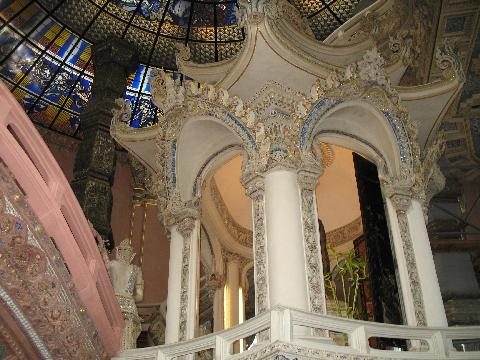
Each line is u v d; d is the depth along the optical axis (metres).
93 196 16.70
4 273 7.67
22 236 7.57
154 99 13.26
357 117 12.38
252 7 11.61
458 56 14.08
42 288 8.14
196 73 14.41
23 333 8.54
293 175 11.16
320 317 9.01
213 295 14.09
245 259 15.07
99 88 19.27
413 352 9.41
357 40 14.48
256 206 11.12
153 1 22.00
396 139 12.30
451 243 15.62
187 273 11.80
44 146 7.85
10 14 20.33
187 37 22.58
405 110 12.37
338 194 15.27
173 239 12.31
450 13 14.12
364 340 9.11
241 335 9.24
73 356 9.10
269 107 11.76
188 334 11.18
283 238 10.44
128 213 22.14
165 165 12.62
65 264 8.53
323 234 13.56
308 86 12.01
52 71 22.03
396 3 15.55
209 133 12.52
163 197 12.61
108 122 18.38
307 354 8.59
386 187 12.16
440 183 13.29
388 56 15.69
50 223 7.95
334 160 14.86
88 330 9.33
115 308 10.27
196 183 12.69
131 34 22.30
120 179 22.58
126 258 12.13
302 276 10.16
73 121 22.59
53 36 21.50
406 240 11.62
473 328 9.97
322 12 20.83
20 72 21.44
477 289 15.16
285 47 11.55
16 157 7.21
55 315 8.50
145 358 10.15
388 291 11.55
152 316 19.28
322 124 12.12
